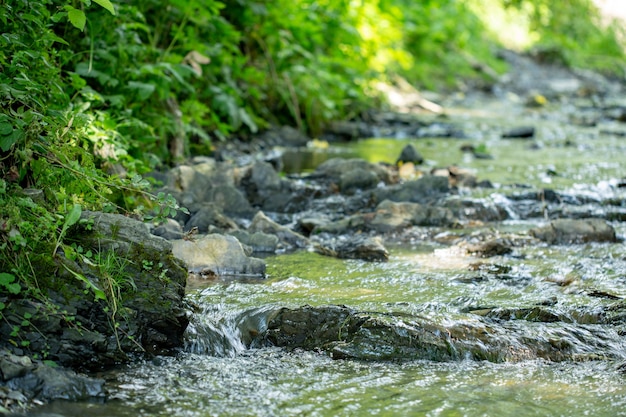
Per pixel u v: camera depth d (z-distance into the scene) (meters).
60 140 4.80
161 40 9.38
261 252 6.21
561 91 21.47
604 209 7.45
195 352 4.32
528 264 5.83
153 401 3.66
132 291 4.22
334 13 13.08
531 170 9.26
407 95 16.91
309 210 7.63
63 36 7.02
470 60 23.09
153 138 7.42
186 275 4.42
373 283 5.34
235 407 3.62
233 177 7.83
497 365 4.15
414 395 3.77
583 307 4.77
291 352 4.34
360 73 14.34
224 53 10.01
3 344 3.85
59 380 3.65
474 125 13.97
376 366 4.12
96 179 4.78
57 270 4.07
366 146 11.56
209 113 10.12
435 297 5.02
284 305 4.75
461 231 6.85
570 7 31.23
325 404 3.67
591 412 3.60
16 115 4.50
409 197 7.71
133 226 4.41
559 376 4.00
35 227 4.15
